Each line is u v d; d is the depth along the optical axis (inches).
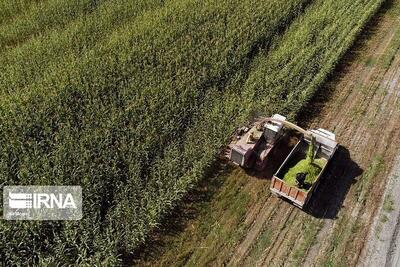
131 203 657.0
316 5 1241.4
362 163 785.6
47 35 1026.7
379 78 987.9
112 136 761.0
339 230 671.8
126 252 606.9
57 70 903.7
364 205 713.0
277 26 1118.4
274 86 917.8
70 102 823.1
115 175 688.4
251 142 723.4
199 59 956.6
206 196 703.1
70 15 1109.1
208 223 664.4
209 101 857.5
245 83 914.7
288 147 800.9
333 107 901.8
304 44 1047.0
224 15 1140.5
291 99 873.5
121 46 984.3
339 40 1074.7
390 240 662.5
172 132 778.2
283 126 751.1
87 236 600.4
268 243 645.9
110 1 1176.8
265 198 710.5
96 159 709.9
